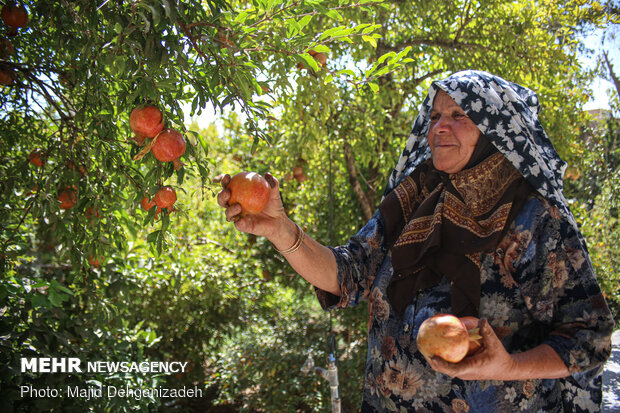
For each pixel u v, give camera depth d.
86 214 2.12
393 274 1.31
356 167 5.29
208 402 6.32
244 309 6.30
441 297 1.22
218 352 6.35
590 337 1.07
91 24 1.27
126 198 2.28
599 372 1.11
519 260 1.16
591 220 6.64
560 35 5.89
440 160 1.29
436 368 0.98
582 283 1.11
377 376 1.32
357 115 4.43
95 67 1.48
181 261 4.38
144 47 1.20
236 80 1.33
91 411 2.41
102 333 2.87
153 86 1.23
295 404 5.58
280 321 6.46
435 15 5.15
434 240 1.22
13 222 2.50
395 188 1.49
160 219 1.68
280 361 5.66
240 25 1.42
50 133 2.49
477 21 5.35
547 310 1.13
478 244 1.18
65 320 2.51
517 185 1.22
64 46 1.58
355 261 1.42
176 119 1.38
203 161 1.59
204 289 4.93
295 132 4.82
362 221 5.56
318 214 5.79
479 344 0.98
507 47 5.21
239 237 6.27
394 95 4.45
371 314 1.37
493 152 1.28
